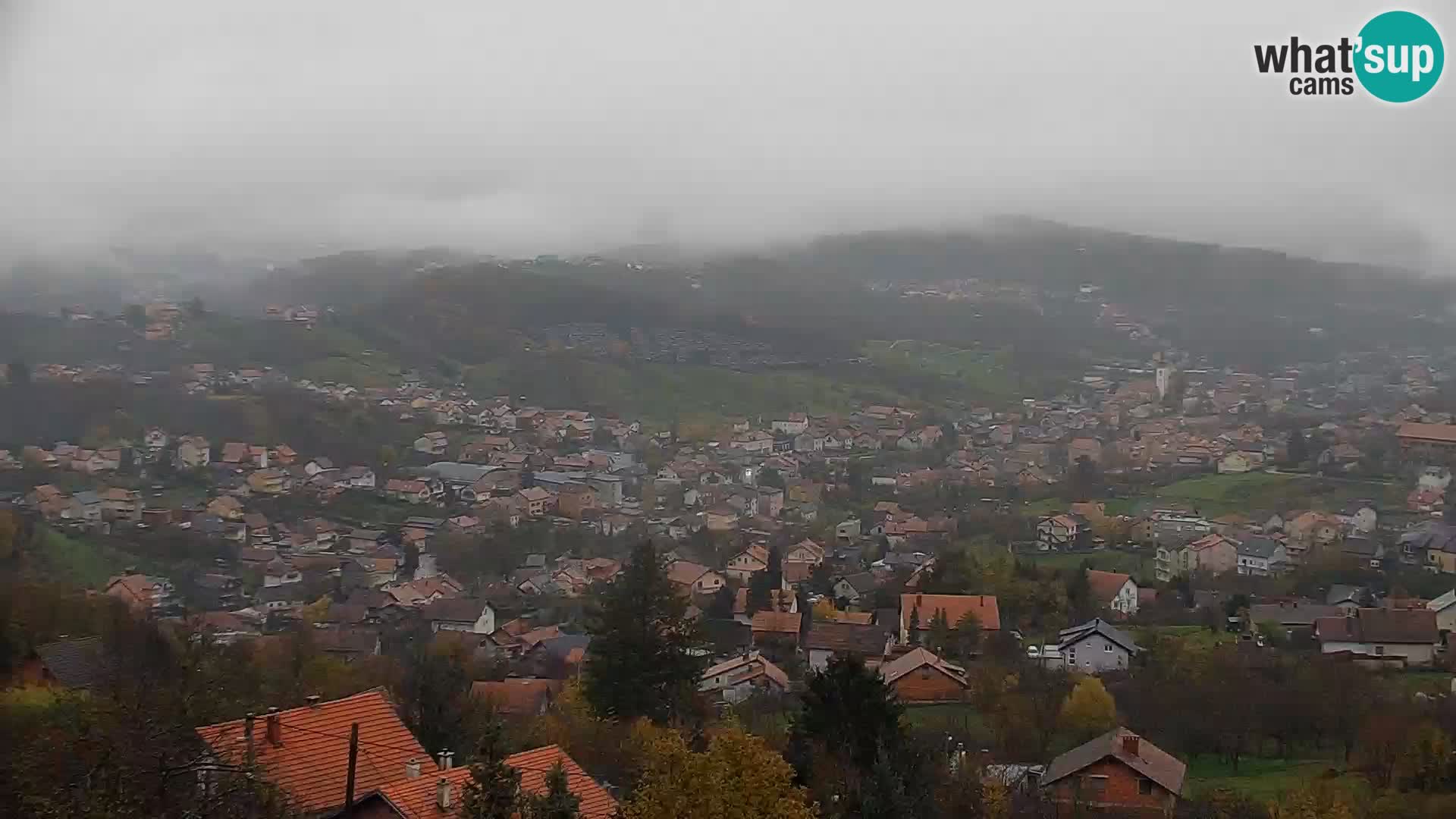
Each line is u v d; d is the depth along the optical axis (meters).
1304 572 126.44
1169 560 134.62
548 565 146.88
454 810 34.59
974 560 117.31
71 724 33.78
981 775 48.19
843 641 99.12
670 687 60.66
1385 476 177.62
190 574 132.12
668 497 191.88
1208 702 66.00
